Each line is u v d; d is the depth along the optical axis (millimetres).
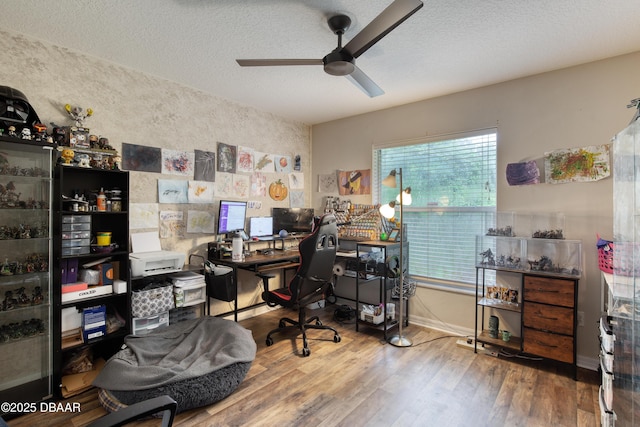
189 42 2303
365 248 3830
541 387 2262
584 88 2588
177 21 2033
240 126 3615
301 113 4012
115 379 1953
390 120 3762
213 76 2904
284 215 3824
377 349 2865
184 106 3107
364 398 2121
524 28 2086
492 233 2934
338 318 3613
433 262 3512
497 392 2197
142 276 2504
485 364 2592
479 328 3105
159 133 2930
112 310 2523
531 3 1826
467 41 2256
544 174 2760
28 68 2217
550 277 2451
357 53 1882
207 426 1841
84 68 2477
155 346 2381
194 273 2986
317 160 4484
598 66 2533
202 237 3262
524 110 2865
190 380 1982
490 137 3131
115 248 2414
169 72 2820
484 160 3170
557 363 2605
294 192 4277
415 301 3527
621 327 1572
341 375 2412
